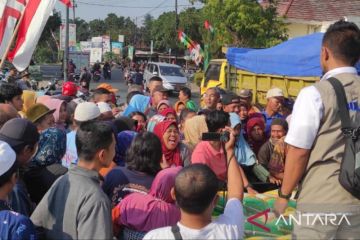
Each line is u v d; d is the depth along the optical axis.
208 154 3.72
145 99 7.73
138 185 3.34
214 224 2.26
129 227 3.10
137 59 70.25
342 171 2.55
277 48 7.78
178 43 55.53
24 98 6.27
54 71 31.33
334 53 2.77
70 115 5.67
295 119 2.66
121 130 5.22
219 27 21.52
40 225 2.76
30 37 6.36
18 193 3.10
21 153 3.14
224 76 14.34
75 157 4.53
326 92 2.63
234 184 2.82
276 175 5.15
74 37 23.77
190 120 4.83
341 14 20.08
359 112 2.63
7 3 6.52
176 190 2.22
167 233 2.19
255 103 10.84
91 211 2.59
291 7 20.70
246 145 5.24
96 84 35.66
